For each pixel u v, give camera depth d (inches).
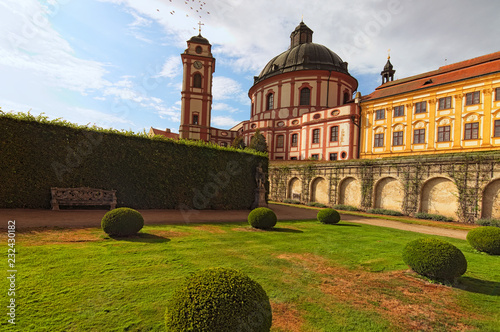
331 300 163.9
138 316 128.6
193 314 89.6
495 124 938.1
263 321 95.3
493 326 142.9
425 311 156.7
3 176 394.0
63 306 133.3
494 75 943.7
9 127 400.5
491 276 224.4
